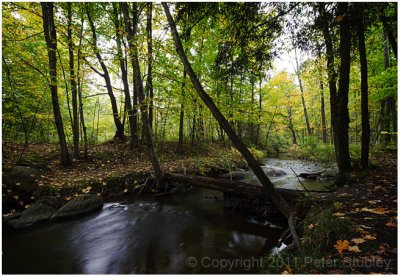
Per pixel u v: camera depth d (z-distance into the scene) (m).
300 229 3.53
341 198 4.13
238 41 4.80
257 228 4.93
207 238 4.54
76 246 4.29
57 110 7.97
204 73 10.09
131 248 4.20
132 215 5.82
